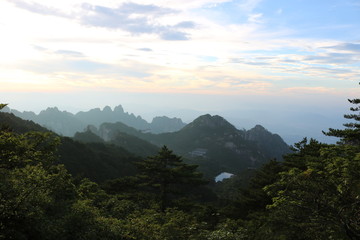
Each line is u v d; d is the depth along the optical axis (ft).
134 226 50.06
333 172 29.19
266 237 42.47
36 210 32.32
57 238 34.94
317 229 30.09
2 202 28.25
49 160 36.09
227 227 56.24
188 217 64.03
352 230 27.20
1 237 27.37
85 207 46.24
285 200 31.22
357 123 44.45
